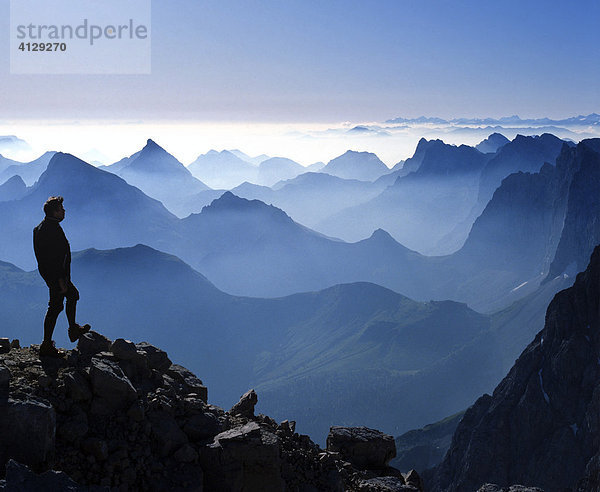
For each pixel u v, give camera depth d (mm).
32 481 8719
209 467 11445
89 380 11648
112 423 11180
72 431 10516
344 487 13820
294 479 12797
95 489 9641
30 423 9805
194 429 12180
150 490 10656
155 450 11320
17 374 11242
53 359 12227
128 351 13086
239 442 11781
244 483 11555
